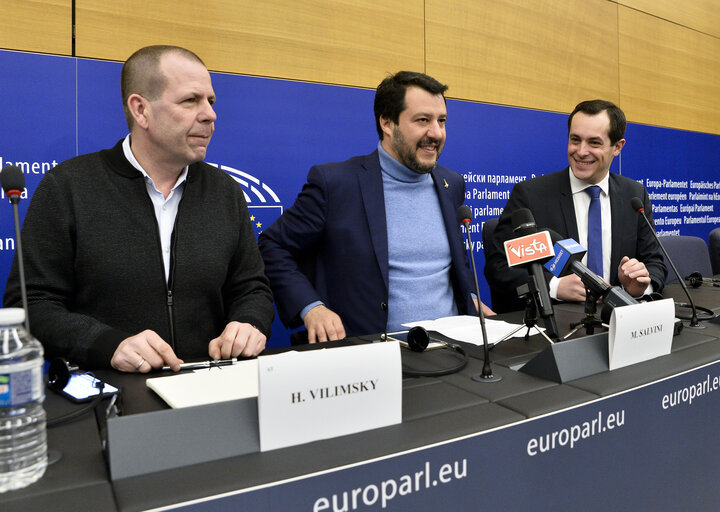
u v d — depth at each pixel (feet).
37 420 2.25
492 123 11.14
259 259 5.30
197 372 3.04
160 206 4.81
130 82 4.50
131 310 4.63
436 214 6.22
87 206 4.50
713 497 3.76
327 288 6.10
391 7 9.70
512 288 6.80
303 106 8.77
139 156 4.75
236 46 8.20
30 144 6.77
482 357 3.61
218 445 2.08
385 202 6.05
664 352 3.65
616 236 7.13
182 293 4.77
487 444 2.43
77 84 7.06
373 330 5.80
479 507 2.42
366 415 2.36
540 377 3.16
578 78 12.65
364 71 9.43
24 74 6.73
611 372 3.27
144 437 1.98
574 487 2.80
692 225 15.52
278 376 2.16
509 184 11.48
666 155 14.70
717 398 3.72
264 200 8.46
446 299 6.15
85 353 3.49
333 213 5.93
